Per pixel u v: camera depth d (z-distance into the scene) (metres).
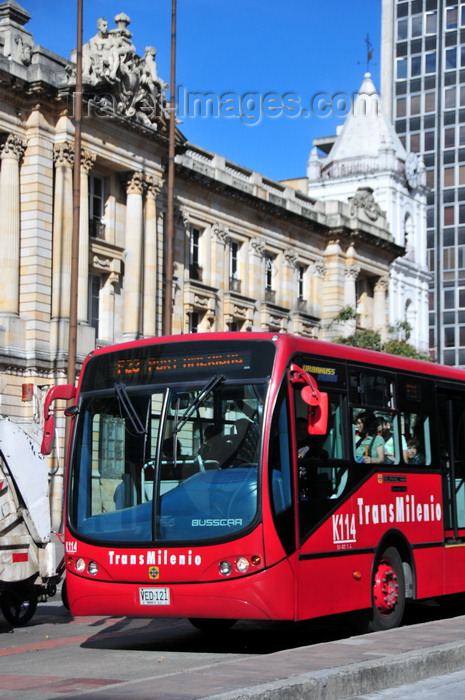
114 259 41.94
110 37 40.81
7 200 37.69
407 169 68.31
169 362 12.68
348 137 69.69
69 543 12.71
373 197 63.72
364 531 13.45
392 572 14.05
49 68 38.41
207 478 12.02
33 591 16.33
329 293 58.75
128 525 12.29
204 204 49.22
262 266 53.56
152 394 12.60
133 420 12.55
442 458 15.98
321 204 59.31
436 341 95.00
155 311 43.62
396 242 66.56
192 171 47.19
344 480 13.20
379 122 69.50
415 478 15.00
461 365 93.69
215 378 12.30
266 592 11.54
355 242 59.69
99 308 41.88
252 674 9.39
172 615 11.94
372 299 63.19
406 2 98.75
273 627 15.77
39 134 38.22
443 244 95.38
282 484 11.89
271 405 11.99
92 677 10.98
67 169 38.91
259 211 52.91
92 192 41.62
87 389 13.16
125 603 12.17
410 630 12.69
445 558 15.57
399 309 66.56
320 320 58.38
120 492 12.49
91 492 12.73
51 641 14.48
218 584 11.66
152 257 43.47
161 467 12.28
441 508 15.67
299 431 12.34
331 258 58.78
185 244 47.69
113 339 41.84
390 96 98.69
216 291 49.62
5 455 15.85
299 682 8.82
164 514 12.09
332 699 9.13
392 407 14.74
